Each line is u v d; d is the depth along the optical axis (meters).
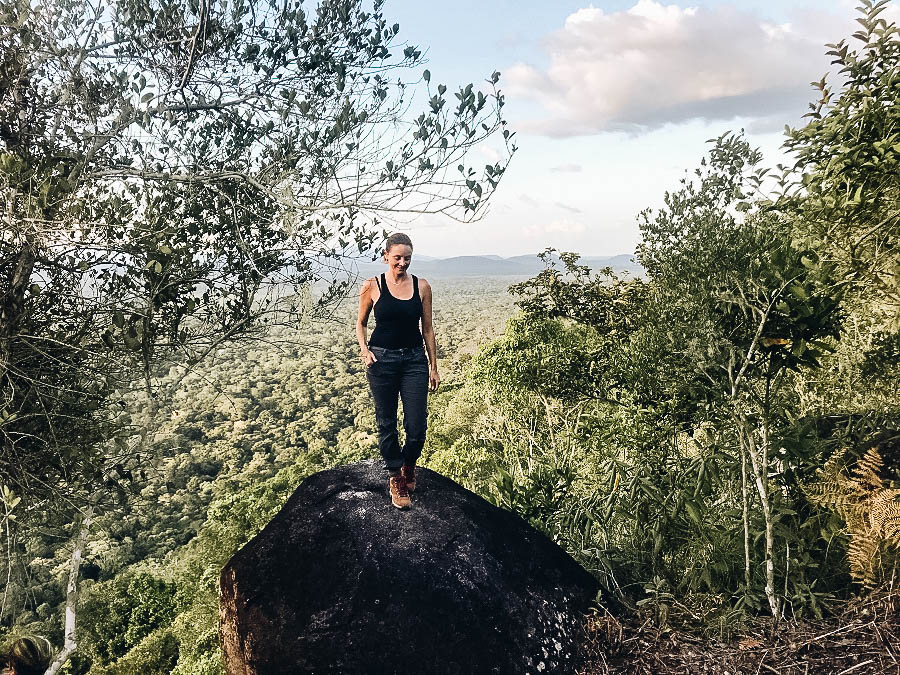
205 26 3.66
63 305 3.57
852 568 2.72
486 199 3.22
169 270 3.29
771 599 2.79
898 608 2.55
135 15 3.70
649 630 2.81
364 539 3.00
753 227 2.84
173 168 3.77
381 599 2.71
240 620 2.79
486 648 2.63
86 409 3.55
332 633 2.62
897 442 3.26
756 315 2.74
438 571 2.84
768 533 2.80
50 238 2.89
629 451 3.80
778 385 3.03
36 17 3.32
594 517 3.95
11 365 3.22
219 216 3.78
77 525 3.62
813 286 2.68
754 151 2.79
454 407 19.53
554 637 2.76
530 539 3.34
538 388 5.12
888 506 2.64
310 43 4.04
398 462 3.20
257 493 14.23
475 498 3.58
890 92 2.89
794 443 2.88
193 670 13.10
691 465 3.40
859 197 2.94
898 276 3.23
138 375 3.67
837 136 3.04
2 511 3.32
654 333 3.13
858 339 4.28
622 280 5.80
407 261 3.01
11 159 2.93
